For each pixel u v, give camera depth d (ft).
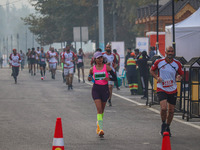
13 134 84.94
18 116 109.40
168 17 304.09
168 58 84.38
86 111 120.26
